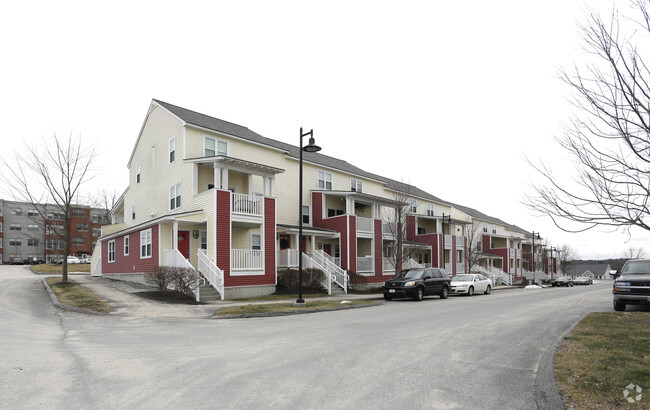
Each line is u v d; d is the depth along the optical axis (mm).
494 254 52969
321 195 28859
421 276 21281
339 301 18094
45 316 12648
